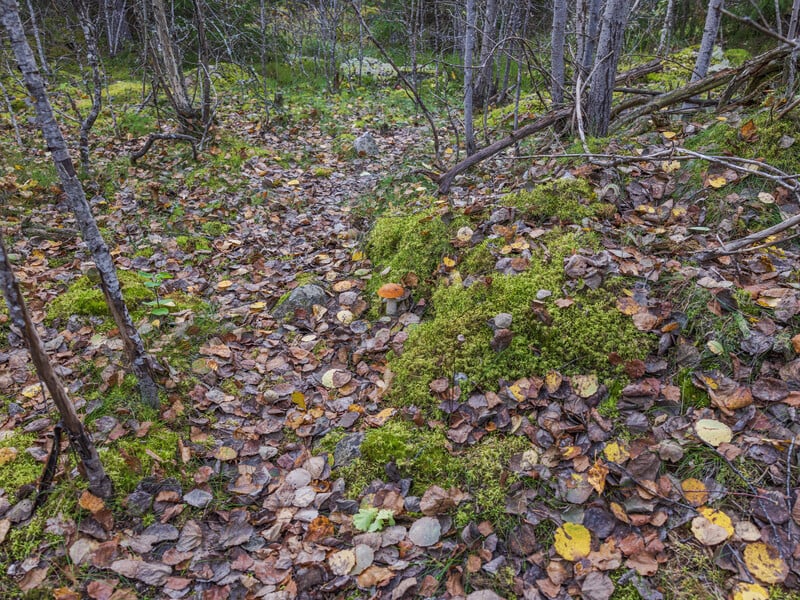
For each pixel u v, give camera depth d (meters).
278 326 3.67
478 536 2.16
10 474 2.36
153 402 2.76
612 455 2.29
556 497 2.22
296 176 6.62
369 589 2.04
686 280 2.83
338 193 6.18
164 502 2.35
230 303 3.94
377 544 2.18
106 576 2.04
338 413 2.91
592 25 4.90
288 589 2.05
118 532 2.20
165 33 7.02
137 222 5.11
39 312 3.56
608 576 1.95
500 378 2.74
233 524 2.30
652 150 4.16
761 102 4.16
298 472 2.54
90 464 2.19
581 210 3.56
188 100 7.36
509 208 3.80
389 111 9.57
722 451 2.19
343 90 11.05
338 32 12.89
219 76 10.45
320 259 4.48
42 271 4.11
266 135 7.95
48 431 2.61
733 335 2.53
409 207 4.82
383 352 3.32
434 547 2.15
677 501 2.12
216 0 9.84
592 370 2.63
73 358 3.12
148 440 2.59
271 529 2.28
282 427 2.85
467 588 2.00
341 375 3.12
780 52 4.12
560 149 4.76
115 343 3.21
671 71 7.51
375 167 6.85
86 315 3.50
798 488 2.04
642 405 2.46
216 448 2.67
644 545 2.01
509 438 2.49
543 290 2.94
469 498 2.30
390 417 2.79
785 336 2.46
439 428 2.63
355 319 3.66
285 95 10.19
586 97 4.83
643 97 5.35
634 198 3.71
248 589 2.06
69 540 2.12
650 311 2.76
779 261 2.93
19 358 3.12
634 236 3.30
